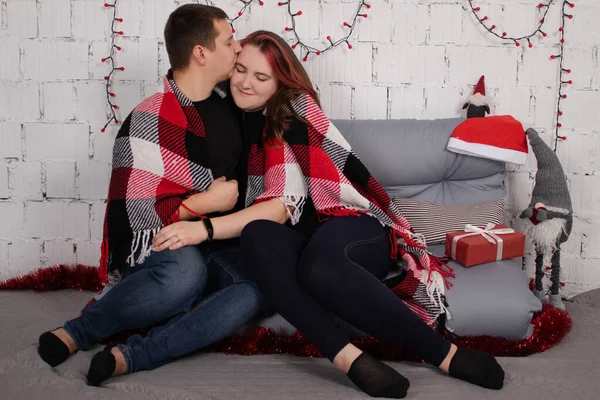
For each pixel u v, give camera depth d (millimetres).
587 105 2277
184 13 1795
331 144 1837
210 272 1809
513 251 1931
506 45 2256
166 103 1820
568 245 2359
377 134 2107
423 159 2086
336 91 2295
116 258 1742
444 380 1567
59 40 2258
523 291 1796
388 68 2277
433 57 2268
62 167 2334
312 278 1540
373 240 1744
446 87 2289
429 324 1731
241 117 1962
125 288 1669
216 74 1840
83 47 2260
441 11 2240
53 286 2291
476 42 2258
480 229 1975
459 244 1893
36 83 2283
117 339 1766
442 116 2309
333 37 2258
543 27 2240
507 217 2355
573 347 1829
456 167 2113
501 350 1742
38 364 1614
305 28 2252
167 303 1674
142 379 1581
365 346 1698
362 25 2248
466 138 2072
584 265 2363
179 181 1802
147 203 1735
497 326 1761
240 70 1859
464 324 1752
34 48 2264
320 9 2240
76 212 2363
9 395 1464
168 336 1641
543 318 1857
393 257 1825
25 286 2295
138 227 1725
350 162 1839
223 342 1759
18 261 2400
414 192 2123
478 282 1811
